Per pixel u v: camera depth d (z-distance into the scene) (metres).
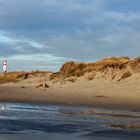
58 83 100.50
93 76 96.50
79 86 87.00
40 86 92.06
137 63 90.06
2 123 19.23
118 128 18.38
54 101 42.47
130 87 73.31
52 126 18.59
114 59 114.38
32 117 23.12
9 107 31.80
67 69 121.19
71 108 32.59
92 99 48.19
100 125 19.53
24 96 51.97
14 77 152.38
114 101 45.09
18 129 17.11
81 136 15.41
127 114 27.31
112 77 89.56
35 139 14.38
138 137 15.53
